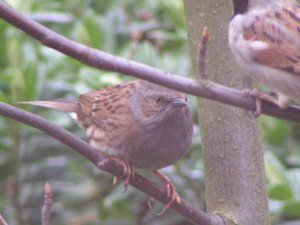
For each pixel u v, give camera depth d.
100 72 12.83
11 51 12.94
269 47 9.99
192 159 13.12
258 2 10.28
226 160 10.26
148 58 12.98
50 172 13.33
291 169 13.40
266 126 13.42
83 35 13.40
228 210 10.22
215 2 10.27
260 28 10.09
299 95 9.98
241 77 10.27
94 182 13.50
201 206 12.84
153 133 10.85
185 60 13.23
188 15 10.36
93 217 13.36
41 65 13.02
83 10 14.10
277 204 12.24
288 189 12.35
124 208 13.31
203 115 10.37
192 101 13.02
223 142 10.27
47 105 11.77
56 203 13.40
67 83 13.05
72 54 8.23
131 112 10.95
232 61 10.27
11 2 13.55
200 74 8.80
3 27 13.17
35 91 12.74
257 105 9.30
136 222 13.25
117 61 8.41
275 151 13.45
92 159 9.41
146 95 10.85
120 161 11.09
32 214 13.22
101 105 11.27
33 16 13.45
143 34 13.93
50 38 8.15
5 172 13.02
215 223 10.01
